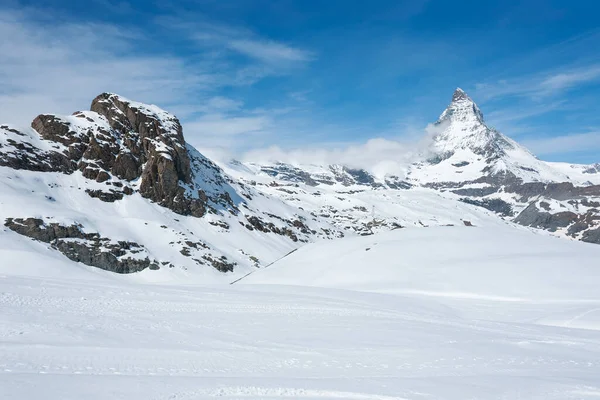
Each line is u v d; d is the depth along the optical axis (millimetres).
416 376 21047
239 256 143375
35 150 135625
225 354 23891
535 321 47031
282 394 16641
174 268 116625
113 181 144125
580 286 61750
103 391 15602
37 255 95688
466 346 28844
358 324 35469
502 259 75312
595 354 28406
